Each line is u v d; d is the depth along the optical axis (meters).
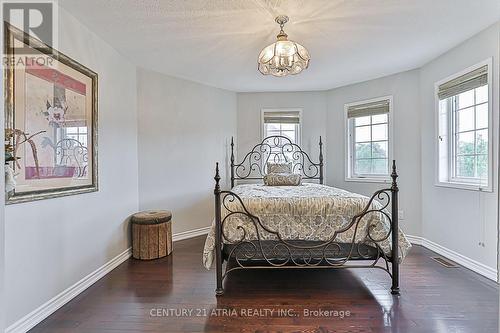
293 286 2.51
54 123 2.14
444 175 3.30
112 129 3.01
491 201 2.62
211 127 4.50
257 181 4.82
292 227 2.38
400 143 3.86
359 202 2.42
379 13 2.34
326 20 2.44
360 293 2.36
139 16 2.36
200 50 3.08
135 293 2.40
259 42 2.88
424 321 1.94
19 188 1.83
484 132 2.79
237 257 2.42
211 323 1.95
